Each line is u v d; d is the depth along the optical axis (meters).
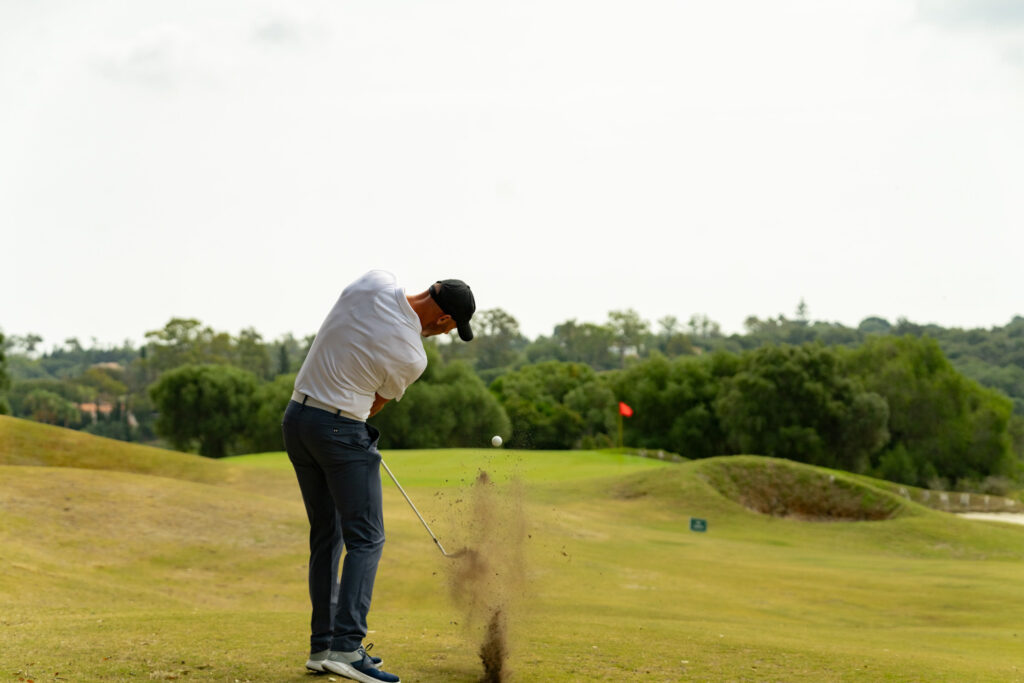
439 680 3.85
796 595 12.08
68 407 116.12
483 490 4.08
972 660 6.07
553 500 23.89
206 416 68.50
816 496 25.25
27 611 6.26
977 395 55.88
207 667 3.85
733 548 17.80
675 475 25.91
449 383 63.44
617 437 62.31
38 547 10.72
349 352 3.56
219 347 123.62
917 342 58.22
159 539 11.97
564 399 70.25
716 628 7.53
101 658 3.99
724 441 59.47
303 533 12.95
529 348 147.38
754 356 56.84
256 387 69.94
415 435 59.16
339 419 3.58
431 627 6.12
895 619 10.62
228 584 10.45
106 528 12.07
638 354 147.88
